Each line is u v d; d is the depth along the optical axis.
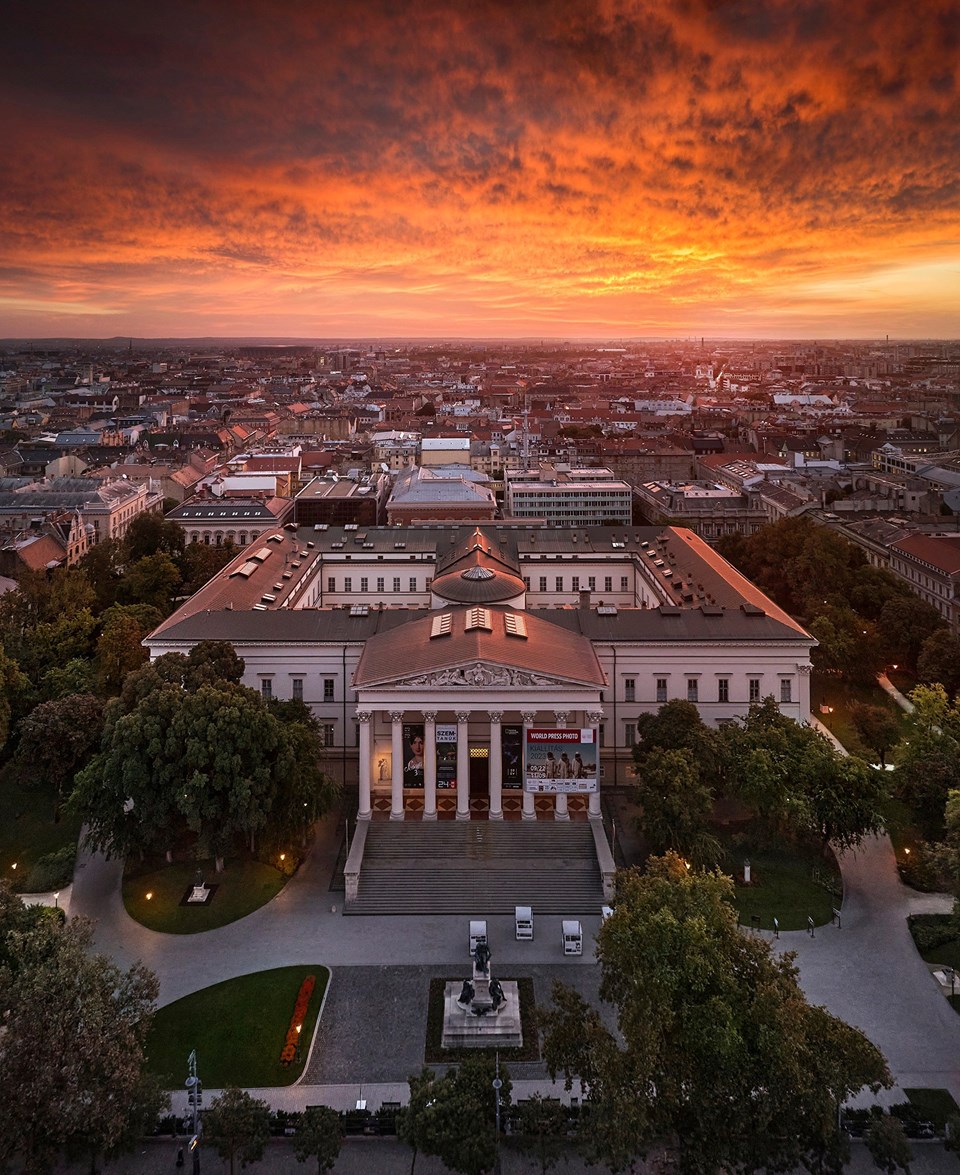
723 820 122.81
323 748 137.62
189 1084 69.62
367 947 98.94
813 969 94.50
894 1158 65.69
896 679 176.00
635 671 137.88
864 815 108.75
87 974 69.44
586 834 116.06
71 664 149.38
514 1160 71.19
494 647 121.62
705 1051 64.94
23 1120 61.97
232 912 104.56
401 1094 78.69
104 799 107.50
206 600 152.88
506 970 94.88
